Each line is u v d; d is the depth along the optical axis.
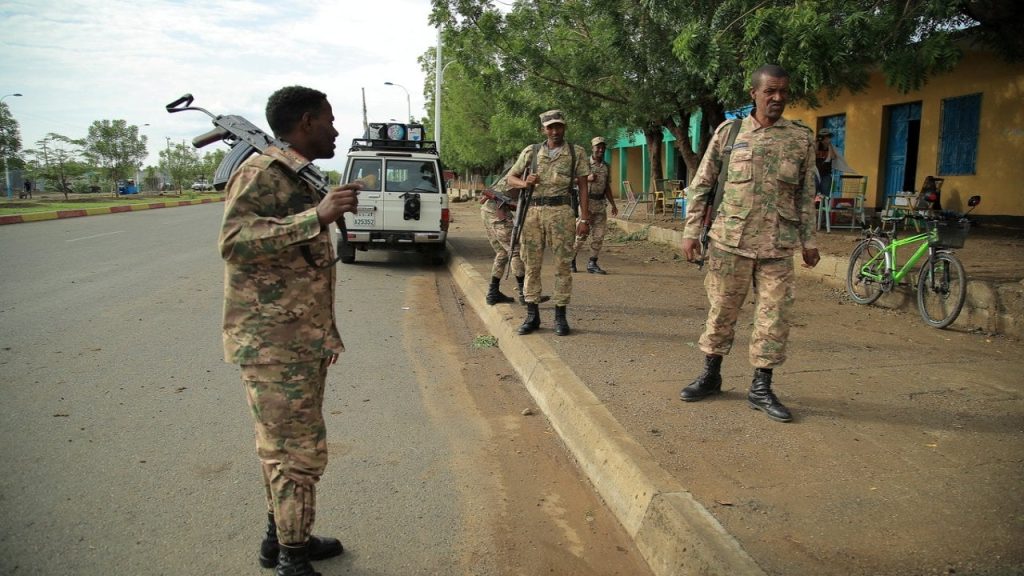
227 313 2.50
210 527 3.15
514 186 5.82
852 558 2.58
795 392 4.42
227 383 5.16
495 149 28.70
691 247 4.27
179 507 3.33
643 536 3.01
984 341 5.69
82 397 4.80
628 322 6.46
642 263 10.71
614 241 13.86
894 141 14.27
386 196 11.38
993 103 11.95
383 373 5.61
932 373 4.80
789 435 3.74
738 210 3.96
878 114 14.30
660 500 3.00
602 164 9.41
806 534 2.75
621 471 3.40
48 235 16.39
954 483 3.18
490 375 5.61
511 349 5.99
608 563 2.96
